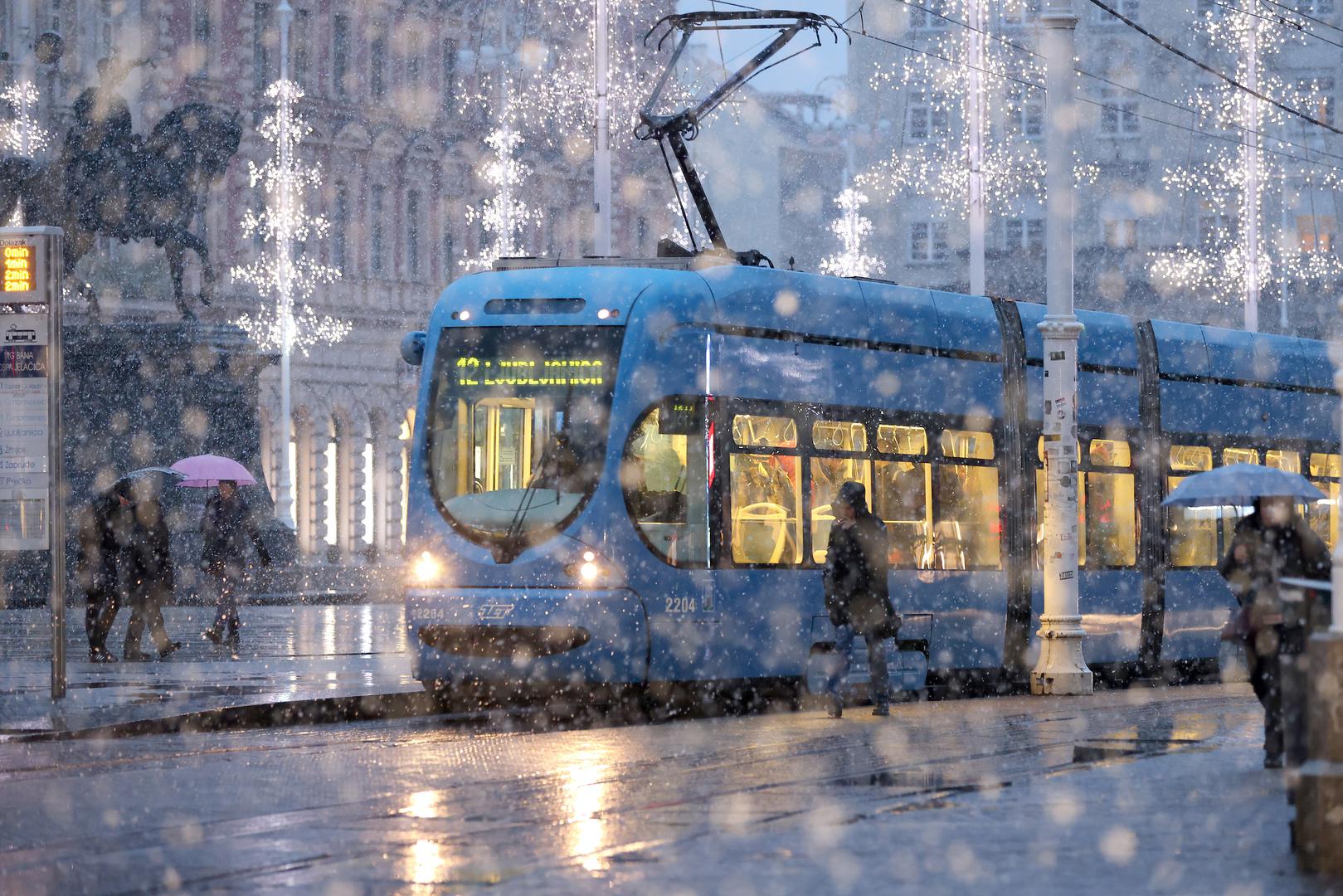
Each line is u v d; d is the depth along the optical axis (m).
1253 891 19.64
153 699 44.66
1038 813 25.73
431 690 45.75
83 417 104.25
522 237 188.75
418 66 182.00
